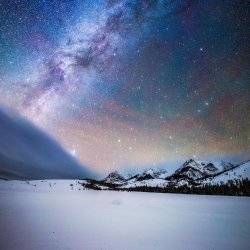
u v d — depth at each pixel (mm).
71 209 38281
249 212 37906
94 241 18359
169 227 24672
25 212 32219
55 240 18172
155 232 22125
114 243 17969
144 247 17250
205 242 18797
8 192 75438
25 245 16672
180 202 59906
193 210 40500
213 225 25922
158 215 33531
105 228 23594
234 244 18312
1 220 25531
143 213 35750
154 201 62750
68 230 22031
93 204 48625
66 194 82125
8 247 16141
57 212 33844
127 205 48938
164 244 18078
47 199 55594
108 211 37375
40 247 16344
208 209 42469
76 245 17094
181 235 21078
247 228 24297
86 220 28203
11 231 20703
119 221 28047
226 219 30094
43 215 30344
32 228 22188
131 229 23344
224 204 54156
